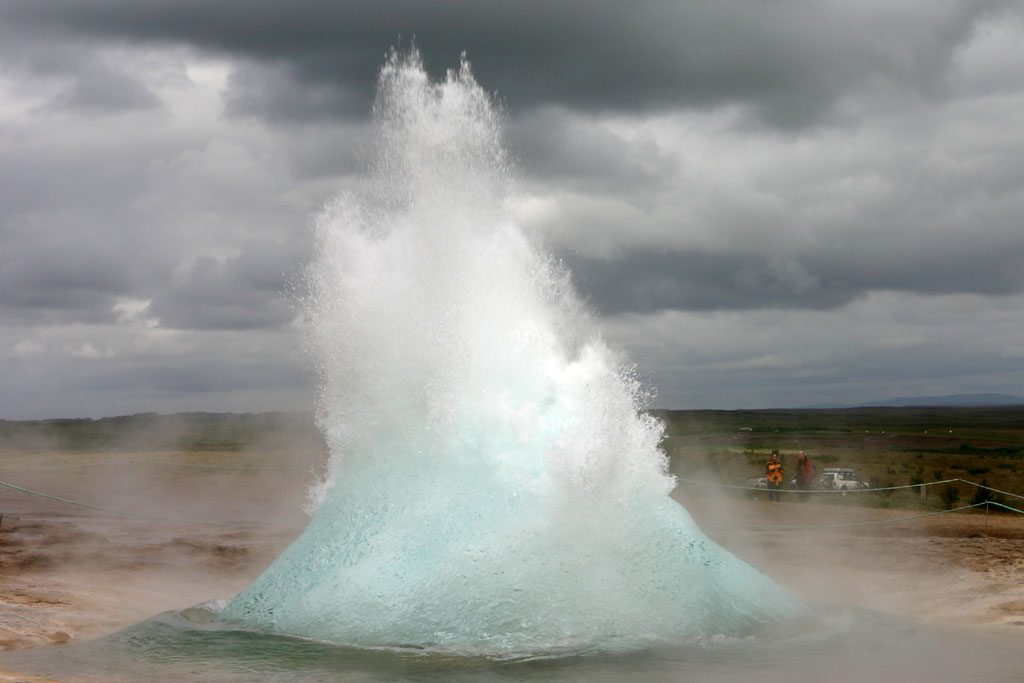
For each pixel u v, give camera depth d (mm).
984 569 16359
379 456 10789
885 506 31344
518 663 8016
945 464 62500
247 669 7891
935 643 9312
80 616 11273
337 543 10156
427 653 8359
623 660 8109
